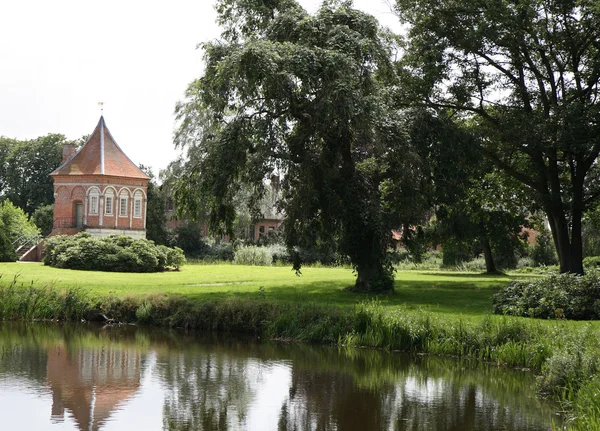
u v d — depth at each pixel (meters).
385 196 26.23
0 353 17.70
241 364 16.53
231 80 22.47
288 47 22.27
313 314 19.98
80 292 23.83
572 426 10.90
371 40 23.91
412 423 11.74
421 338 17.69
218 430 11.40
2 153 81.56
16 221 52.84
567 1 28.45
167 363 16.56
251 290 26.52
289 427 11.52
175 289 26.50
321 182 23.97
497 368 15.74
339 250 25.97
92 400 13.21
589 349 13.36
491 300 24.22
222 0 26.73
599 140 27.84
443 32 28.58
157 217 66.38
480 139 28.83
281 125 24.03
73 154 64.12
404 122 24.98
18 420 11.80
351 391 14.02
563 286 19.88
